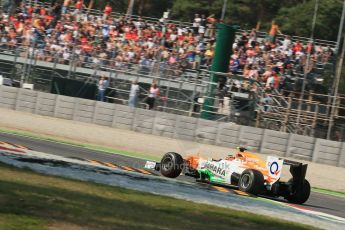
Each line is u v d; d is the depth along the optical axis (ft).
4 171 91.81
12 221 57.26
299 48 269.23
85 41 275.80
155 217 72.38
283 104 234.79
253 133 205.87
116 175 113.91
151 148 194.18
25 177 89.45
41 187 81.76
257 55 261.85
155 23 310.04
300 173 114.42
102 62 252.01
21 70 254.68
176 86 230.07
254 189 112.16
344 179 180.04
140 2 465.47
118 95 238.27
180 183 117.29
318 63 266.36
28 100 232.32
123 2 467.11
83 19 296.30
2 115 217.36
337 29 405.80
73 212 66.23
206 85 224.74
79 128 210.38
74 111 226.17
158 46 272.51
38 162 114.73
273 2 443.73
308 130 218.79
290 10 425.28
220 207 91.56
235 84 225.56
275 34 280.31
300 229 82.74
